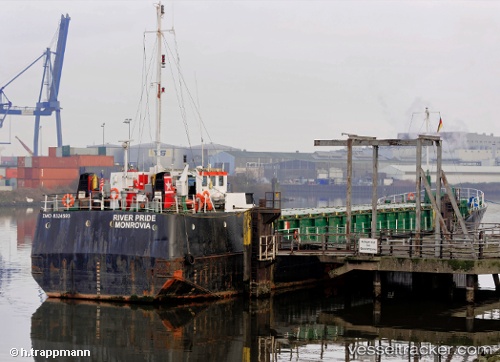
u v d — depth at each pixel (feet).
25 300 203.21
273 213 211.82
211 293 199.21
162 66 218.59
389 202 371.76
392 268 199.00
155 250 185.57
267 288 213.87
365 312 197.77
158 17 216.95
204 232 195.31
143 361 147.95
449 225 311.68
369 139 220.84
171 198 194.90
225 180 224.12
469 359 151.02
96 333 167.02
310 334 171.32
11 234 414.41
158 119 217.56
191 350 155.63
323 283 238.89
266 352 154.92
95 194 206.08
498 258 196.34
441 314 194.80
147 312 185.68
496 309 201.87
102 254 191.11
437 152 215.31
